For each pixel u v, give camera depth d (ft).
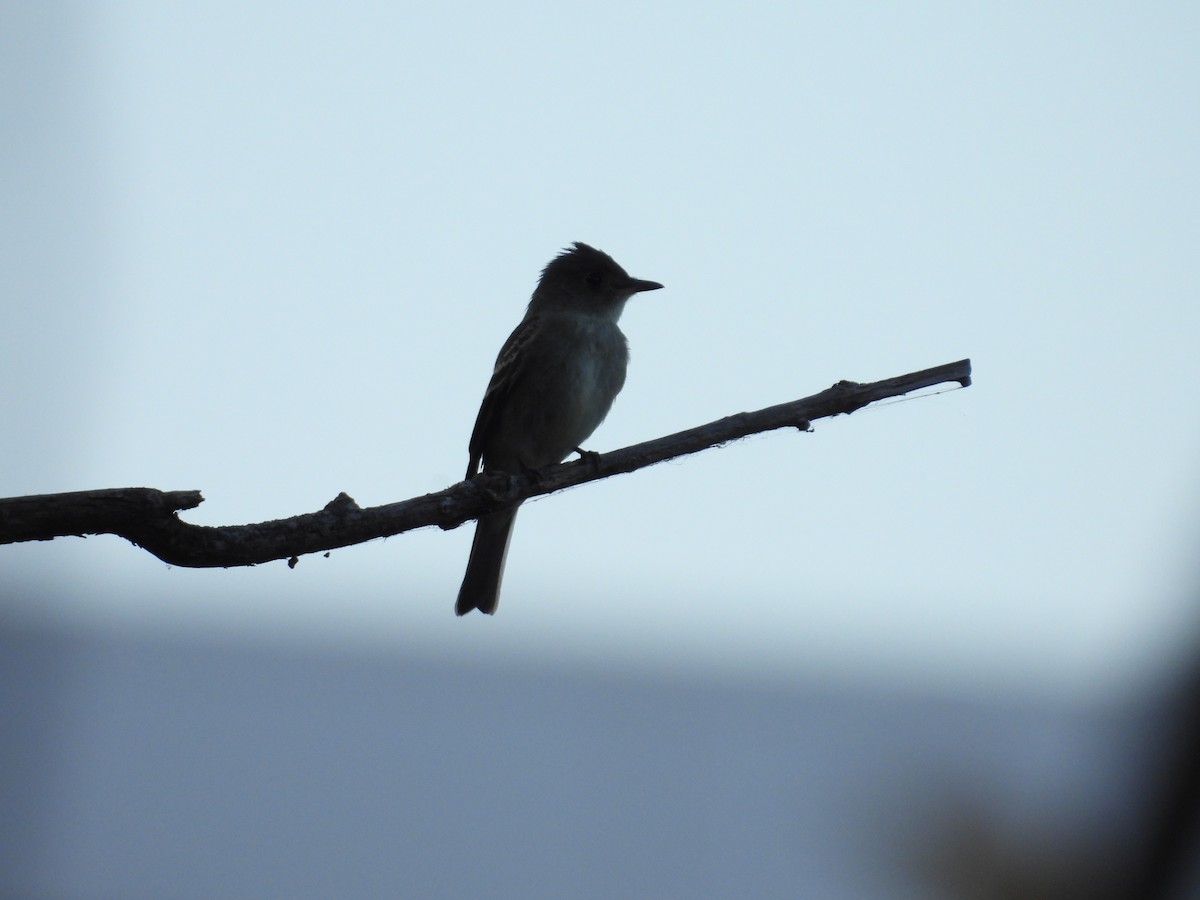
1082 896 5.87
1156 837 5.51
